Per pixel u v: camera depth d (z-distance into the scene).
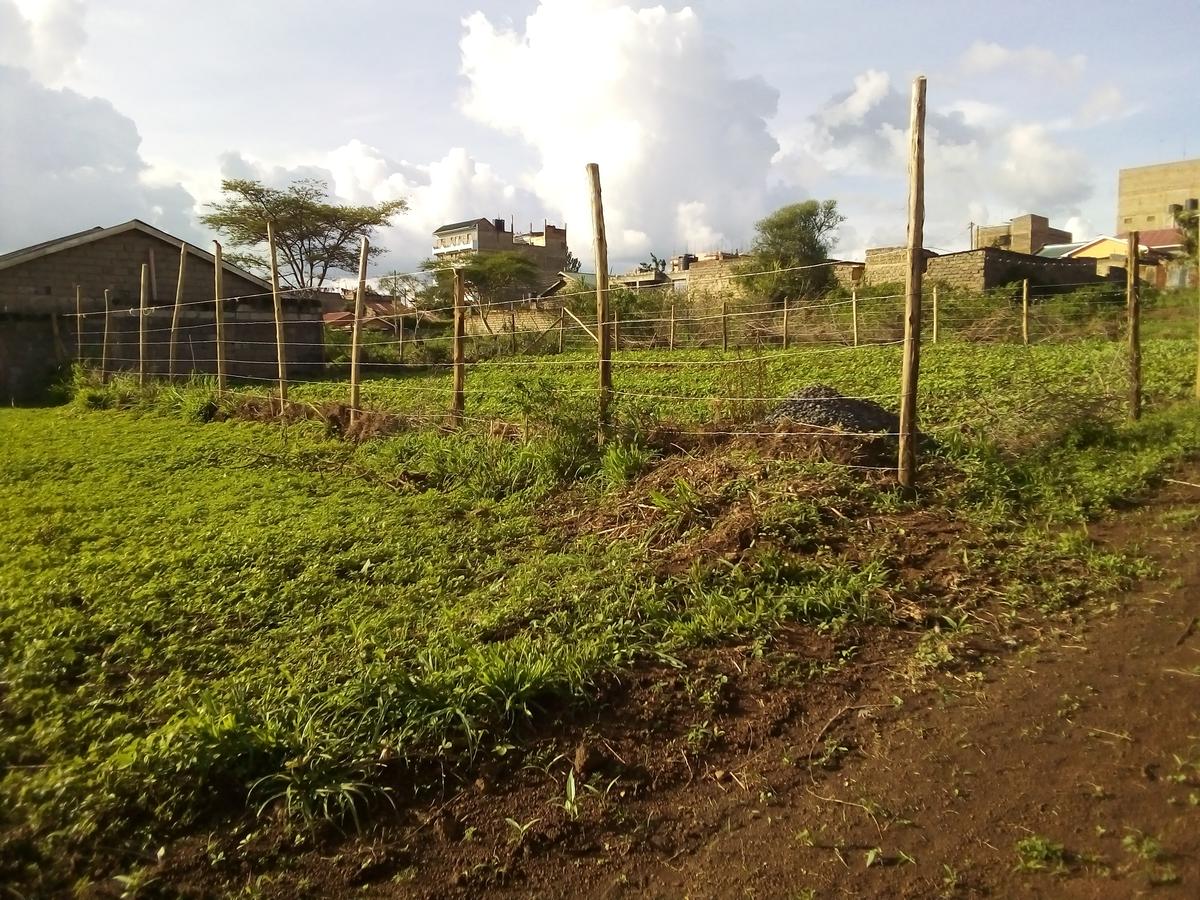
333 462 9.58
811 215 37.19
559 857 3.02
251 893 2.84
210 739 3.37
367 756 3.41
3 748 3.61
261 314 24.62
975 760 3.42
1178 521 5.53
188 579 5.57
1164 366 11.23
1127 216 52.59
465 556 5.91
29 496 8.15
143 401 15.27
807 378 13.54
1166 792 3.09
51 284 23.66
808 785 3.36
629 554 5.64
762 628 4.50
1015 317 19.80
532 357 23.09
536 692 3.82
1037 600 4.72
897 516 5.82
